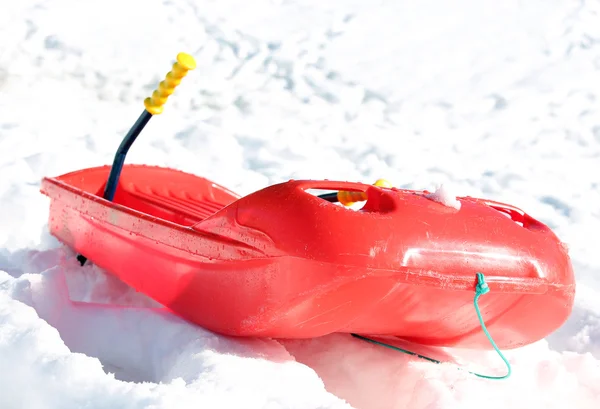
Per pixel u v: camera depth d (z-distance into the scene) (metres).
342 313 1.77
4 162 3.67
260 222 1.76
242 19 6.58
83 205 2.41
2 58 5.29
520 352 2.24
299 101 5.45
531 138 5.18
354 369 2.00
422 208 1.76
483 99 5.73
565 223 3.89
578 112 5.56
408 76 5.99
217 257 1.86
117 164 2.66
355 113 5.37
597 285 3.11
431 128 5.28
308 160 4.50
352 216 1.68
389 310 1.82
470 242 1.75
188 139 4.52
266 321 1.80
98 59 5.55
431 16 6.94
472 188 4.39
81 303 2.17
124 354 2.00
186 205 3.05
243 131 4.82
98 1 6.29
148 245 2.13
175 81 2.41
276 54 6.07
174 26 6.26
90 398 1.46
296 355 2.03
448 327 1.96
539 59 6.33
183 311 2.03
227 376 1.66
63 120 4.56
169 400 1.43
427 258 1.68
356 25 6.70
